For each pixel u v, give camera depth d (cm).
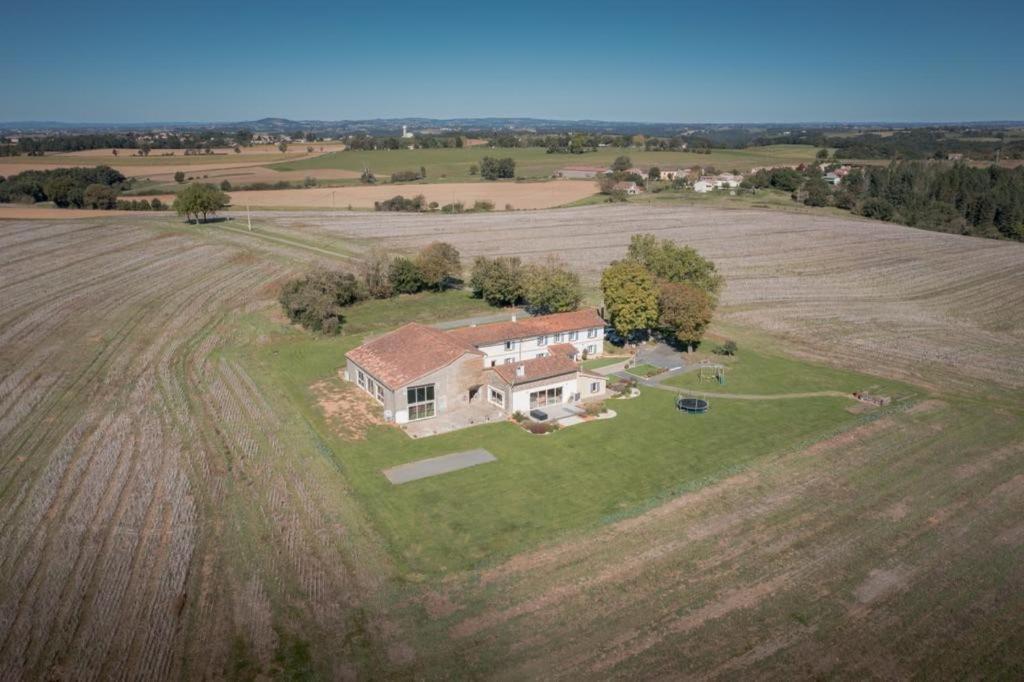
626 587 3316
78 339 7000
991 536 3788
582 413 5378
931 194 19238
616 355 6888
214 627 2988
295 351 6812
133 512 3859
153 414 5188
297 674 2747
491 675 2773
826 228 15138
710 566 3488
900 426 5212
